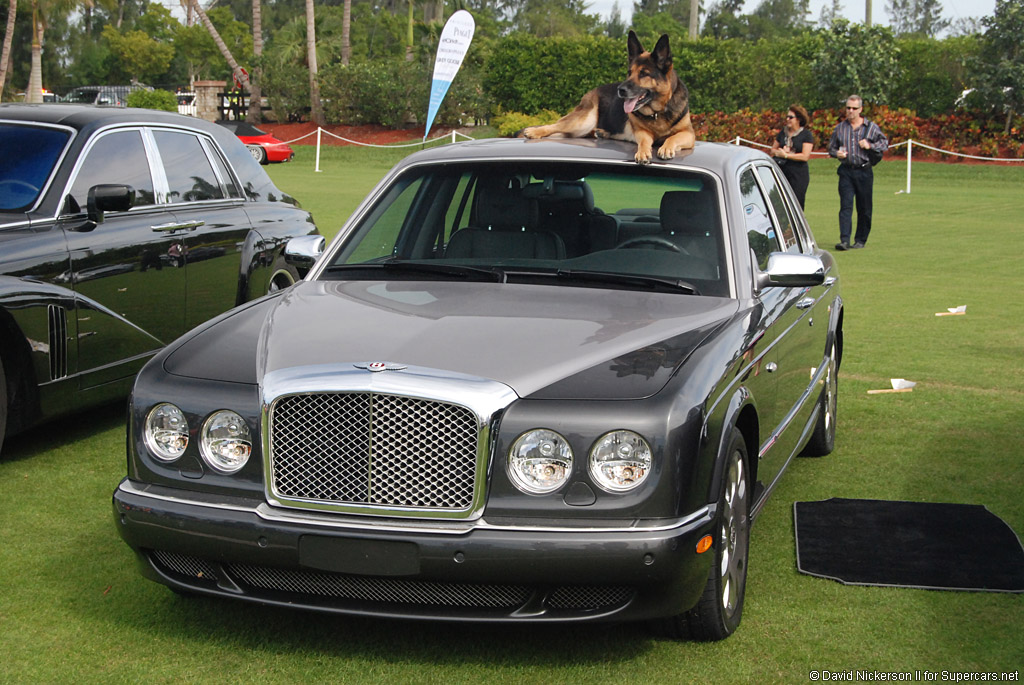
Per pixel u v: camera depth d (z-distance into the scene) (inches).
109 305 241.9
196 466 139.7
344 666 139.9
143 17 4099.4
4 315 216.2
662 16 4072.3
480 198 185.8
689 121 227.5
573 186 184.1
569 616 132.4
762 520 198.4
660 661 141.6
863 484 219.1
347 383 132.1
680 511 130.5
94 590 163.9
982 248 621.6
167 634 149.2
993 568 172.9
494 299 162.6
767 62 1456.7
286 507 134.9
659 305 162.1
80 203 241.8
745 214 184.1
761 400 164.6
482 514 130.2
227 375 142.9
